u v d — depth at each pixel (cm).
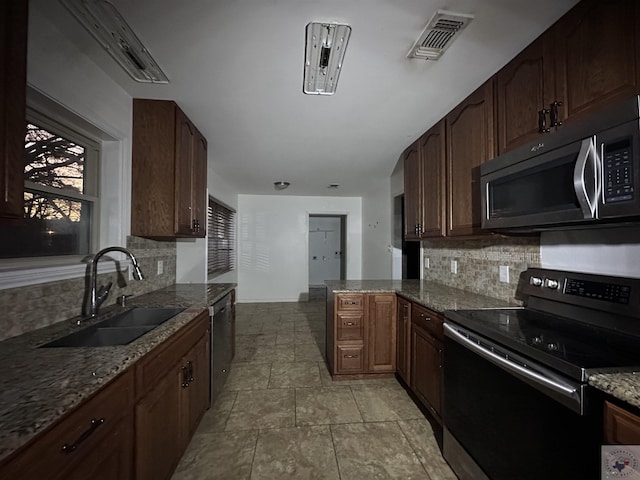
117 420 95
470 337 135
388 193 443
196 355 171
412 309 217
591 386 82
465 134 188
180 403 147
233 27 129
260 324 425
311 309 519
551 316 147
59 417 68
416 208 257
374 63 156
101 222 183
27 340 115
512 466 108
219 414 200
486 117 170
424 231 241
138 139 196
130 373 103
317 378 255
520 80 144
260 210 582
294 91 185
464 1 115
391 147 294
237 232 575
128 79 173
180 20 125
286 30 131
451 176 203
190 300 198
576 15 114
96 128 164
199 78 171
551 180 117
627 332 114
